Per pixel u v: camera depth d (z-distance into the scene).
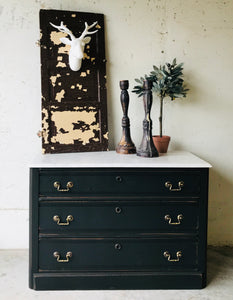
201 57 2.48
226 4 2.45
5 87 2.40
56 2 2.37
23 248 2.50
